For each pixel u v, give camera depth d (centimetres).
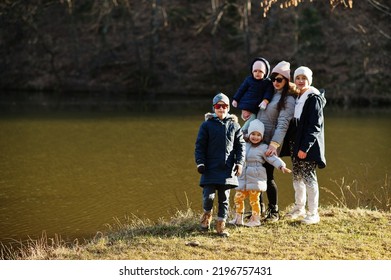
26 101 2848
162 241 667
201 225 695
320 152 693
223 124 673
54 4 3412
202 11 3375
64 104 2723
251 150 711
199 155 668
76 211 1008
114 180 1238
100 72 3284
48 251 695
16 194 1136
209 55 3194
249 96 741
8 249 809
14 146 1672
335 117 2220
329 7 3017
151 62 3194
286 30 3094
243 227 711
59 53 3406
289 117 709
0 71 3434
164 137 1794
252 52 3098
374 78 2755
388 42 2864
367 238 668
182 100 2847
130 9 3319
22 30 3441
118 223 926
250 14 3130
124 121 2155
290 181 1189
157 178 1248
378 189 1101
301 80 702
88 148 1628
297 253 621
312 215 720
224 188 678
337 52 2920
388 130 1883
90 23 3447
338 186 1144
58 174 1308
